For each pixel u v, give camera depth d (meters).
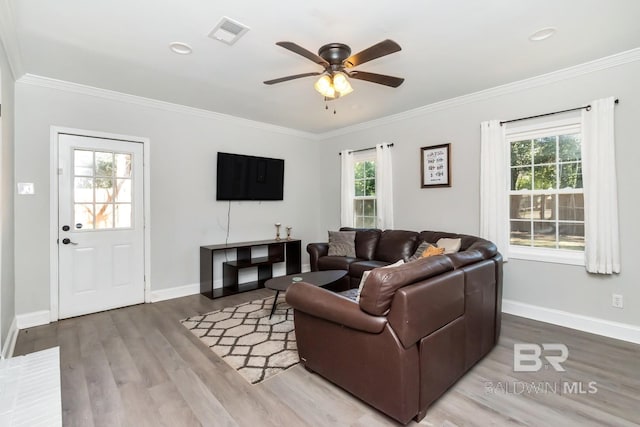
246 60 2.87
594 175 2.93
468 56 2.82
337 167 5.67
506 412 1.87
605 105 2.86
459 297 2.09
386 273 1.74
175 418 1.84
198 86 3.51
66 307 3.43
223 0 2.01
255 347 2.74
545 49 2.71
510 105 3.53
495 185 3.56
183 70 3.08
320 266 4.55
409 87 3.56
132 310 3.70
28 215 3.21
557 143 3.28
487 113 3.72
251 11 2.13
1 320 2.38
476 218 3.84
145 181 3.97
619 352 2.61
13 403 1.40
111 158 3.73
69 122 3.44
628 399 1.99
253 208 5.10
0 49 2.37
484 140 3.65
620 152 2.85
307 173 5.85
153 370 2.36
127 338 2.92
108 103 3.69
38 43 2.55
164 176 4.13
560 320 3.21
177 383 2.19
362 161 5.22
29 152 3.21
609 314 2.93
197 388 2.14
